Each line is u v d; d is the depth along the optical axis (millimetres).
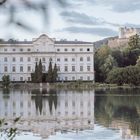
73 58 198625
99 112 63812
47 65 195875
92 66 198625
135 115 56906
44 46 196375
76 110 68250
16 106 76312
